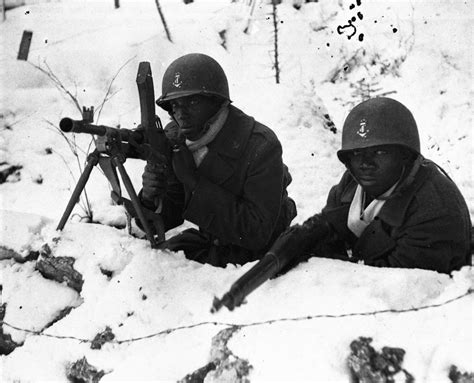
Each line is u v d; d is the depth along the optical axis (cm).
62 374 293
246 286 239
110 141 306
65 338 302
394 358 232
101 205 474
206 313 281
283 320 255
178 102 311
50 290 335
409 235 277
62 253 337
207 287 297
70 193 503
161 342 280
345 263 277
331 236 300
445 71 642
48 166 533
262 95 607
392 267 282
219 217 317
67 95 598
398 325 240
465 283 249
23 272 346
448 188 280
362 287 257
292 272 277
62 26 675
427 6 699
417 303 251
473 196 486
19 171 534
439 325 238
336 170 541
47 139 557
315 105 608
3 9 700
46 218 371
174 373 265
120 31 656
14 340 324
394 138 270
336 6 735
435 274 263
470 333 231
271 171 319
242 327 262
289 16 722
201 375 260
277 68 639
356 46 695
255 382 244
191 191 322
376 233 285
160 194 322
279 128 571
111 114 583
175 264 315
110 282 314
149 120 307
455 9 688
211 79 312
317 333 245
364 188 282
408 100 631
